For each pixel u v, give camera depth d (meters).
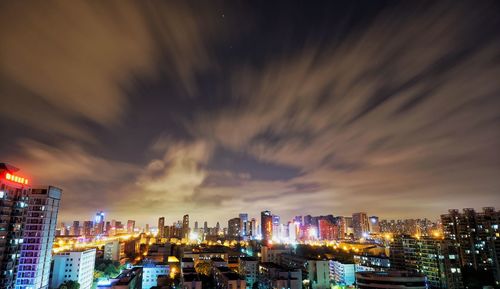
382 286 185.88
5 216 175.25
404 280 184.25
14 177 183.38
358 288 196.62
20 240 187.62
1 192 172.12
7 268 174.38
